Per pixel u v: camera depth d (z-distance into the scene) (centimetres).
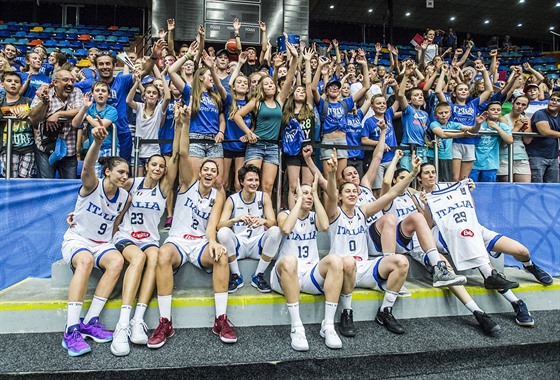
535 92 521
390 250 324
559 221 420
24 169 370
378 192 434
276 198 433
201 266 312
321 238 381
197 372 232
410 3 1380
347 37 1611
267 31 1061
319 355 250
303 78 484
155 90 403
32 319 279
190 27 1030
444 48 1345
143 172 410
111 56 422
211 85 407
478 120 395
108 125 362
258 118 392
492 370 267
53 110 375
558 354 278
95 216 291
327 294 281
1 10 1452
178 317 288
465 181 353
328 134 423
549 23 1538
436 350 260
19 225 347
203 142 374
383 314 299
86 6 1470
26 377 221
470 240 334
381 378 252
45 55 581
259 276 316
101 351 250
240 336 278
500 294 336
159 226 396
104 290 271
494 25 1562
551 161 453
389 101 508
